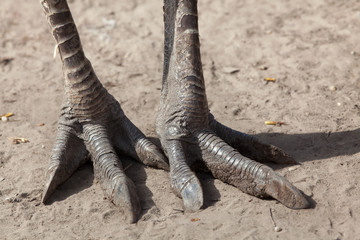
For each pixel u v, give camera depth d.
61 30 7.12
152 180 7.32
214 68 10.81
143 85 10.31
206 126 7.33
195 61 7.18
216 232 6.25
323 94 9.48
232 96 9.70
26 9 14.12
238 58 11.12
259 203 6.71
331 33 11.63
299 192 6.51
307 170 7.30
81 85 7.33
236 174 6.91
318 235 6.12
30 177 7.63
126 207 6.65
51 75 10.94
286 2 13.35
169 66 7.45
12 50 12.06
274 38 11.70
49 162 7.36
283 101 9.38
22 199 7.20
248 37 11.87
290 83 9.98
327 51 10.94
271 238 6.11
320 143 7.97
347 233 6.15
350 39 11.28
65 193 7.24
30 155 8.16
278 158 7.44
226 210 6.61
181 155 7.11
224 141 7.44
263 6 13.30
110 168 7.05
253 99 9.54
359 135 8.06
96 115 7.49
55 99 9.96
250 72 10.53
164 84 7.61
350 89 9.59
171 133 7.23
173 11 7.23
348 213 6.45
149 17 13.33
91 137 7.45
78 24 13.19
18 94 10.19
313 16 12.48
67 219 6.76
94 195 7.15
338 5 12.83
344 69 10.25
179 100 7.21
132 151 7.68
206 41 11.93
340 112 8.85
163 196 6.98
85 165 7.79
